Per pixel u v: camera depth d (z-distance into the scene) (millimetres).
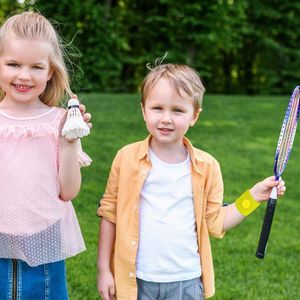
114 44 18422
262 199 2791
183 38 19562
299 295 4066
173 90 2631
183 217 2713
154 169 2717
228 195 6320
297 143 9922
